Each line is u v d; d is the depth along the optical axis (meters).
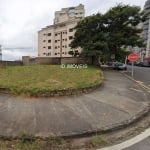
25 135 4.64
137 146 4.38
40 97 7.71
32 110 6.32
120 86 11.41
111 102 7.73
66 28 55.97
